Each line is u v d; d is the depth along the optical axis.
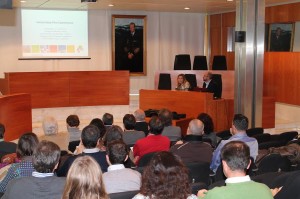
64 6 11.21
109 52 12.34
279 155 3.63
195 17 13.16
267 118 9.02
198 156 3.90
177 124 7.51
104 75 10.15
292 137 5.62
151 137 4.33
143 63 12.71
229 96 10.34
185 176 1.86
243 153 2.06
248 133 5.92
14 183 2.41
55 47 11.77
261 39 7.35
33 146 3.34
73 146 5.20
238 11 7.36
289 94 10.05
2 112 7.24
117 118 10.29
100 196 1.86
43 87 9.57
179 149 3.94
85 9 11.94
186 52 13.17
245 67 7.36
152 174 1.84
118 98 10.31
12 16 11.25
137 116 5.84
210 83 8.85
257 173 3.57
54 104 9.73
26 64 11.52
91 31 12.11
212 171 3.68
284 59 10.16
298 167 3.66
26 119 8.02
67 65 11.97
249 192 1.99
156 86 10.57
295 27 10.22
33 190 2.38
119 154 2.74
